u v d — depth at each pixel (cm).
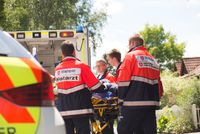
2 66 478
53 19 4747
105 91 966
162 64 10569
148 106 916
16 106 477
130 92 913
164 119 2156
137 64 912
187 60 6328
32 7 4741
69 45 953
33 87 489
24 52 518
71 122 955
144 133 936
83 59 1442
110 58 1083
